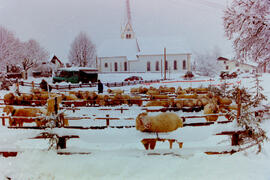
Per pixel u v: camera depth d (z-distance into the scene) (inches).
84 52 3034.0
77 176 179.6
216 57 2950.3
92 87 1316.4
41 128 236.8
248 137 214.1
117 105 558.6
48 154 201.0
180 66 2600.9
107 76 2313.0
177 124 241.3
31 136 208.7
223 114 272.7
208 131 212.4
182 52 2596.0
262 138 225.3
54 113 214.2
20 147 209.8
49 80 1957.4
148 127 226.8
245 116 214.1
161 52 2623.0
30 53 2468.0
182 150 200.8
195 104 455.2
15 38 2217.0
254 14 456.1
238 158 205.8
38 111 335.9
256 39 486.6
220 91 604.7
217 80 1310.3
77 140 262.5
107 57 2694.4
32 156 196.9
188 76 1817.2
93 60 3095.5
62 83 1409.9
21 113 334.3
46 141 256.5
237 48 538.6
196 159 203.3
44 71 2618.1
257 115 334.6
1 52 1974.7
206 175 178.9
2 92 923.4
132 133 230.2
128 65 2662.4
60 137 203.3
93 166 189.5
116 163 195.2
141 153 198.7
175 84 1256.8
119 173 183.0
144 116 231.8
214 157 207.0
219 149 206.2
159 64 2613.2
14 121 334.6
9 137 211.5
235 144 212.5
